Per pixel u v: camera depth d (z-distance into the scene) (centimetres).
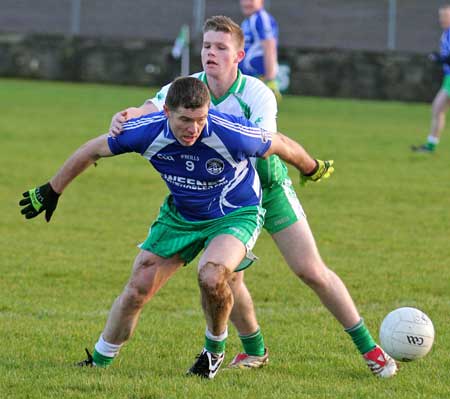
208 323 1541
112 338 1603
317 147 5209
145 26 8894
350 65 8406
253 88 1644
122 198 3669
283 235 1617
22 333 1883
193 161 1509
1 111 6406
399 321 1619
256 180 1594
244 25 3616
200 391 1488
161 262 1567
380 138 5716
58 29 8956
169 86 1597
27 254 2686
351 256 2753
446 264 2659
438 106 5028
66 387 1502
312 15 8706
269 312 2128
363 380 1606
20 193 3672
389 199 3750
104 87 8375
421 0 8600
